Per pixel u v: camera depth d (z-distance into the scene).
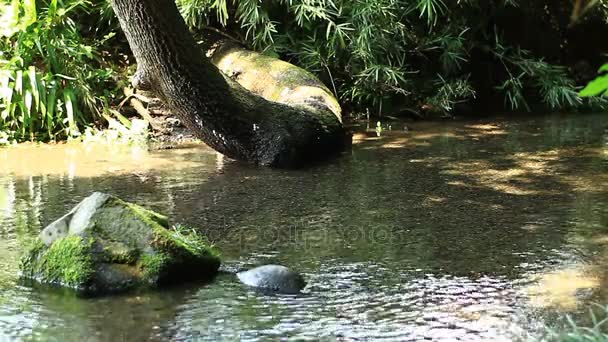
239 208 4.54
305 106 5.94
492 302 3.18
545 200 4.63
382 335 2.88
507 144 6.23
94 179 5.23
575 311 3.06
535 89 8.30
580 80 8.66
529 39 8.57
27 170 5.52
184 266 3.41
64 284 3.34
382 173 5.35
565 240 3.91
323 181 5.16
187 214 4.41
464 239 3.96
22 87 6.52
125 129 6.69
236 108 5.53
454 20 7.96
